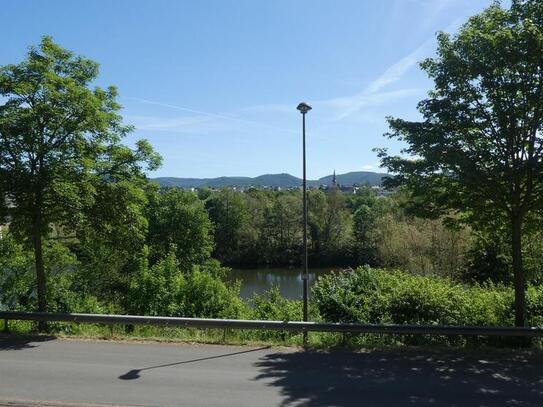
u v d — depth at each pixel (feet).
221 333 43.91
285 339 43.60
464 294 51.96
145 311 76.89
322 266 258.37
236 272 243.60
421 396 26.86
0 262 69.62
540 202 37.91
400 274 61.93
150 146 50.60
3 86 43.62
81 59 49.14
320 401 26.05
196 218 159.74
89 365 32.86
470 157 38.50
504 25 39.14
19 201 43.29
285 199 277.44
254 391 27.66
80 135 46.06
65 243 68.08
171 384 28.78
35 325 47.19
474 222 43.34
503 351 36.83
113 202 46.70
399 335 43.80
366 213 227.81
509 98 37.63
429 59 40.50
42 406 24.80
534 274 65.16
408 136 40.19
